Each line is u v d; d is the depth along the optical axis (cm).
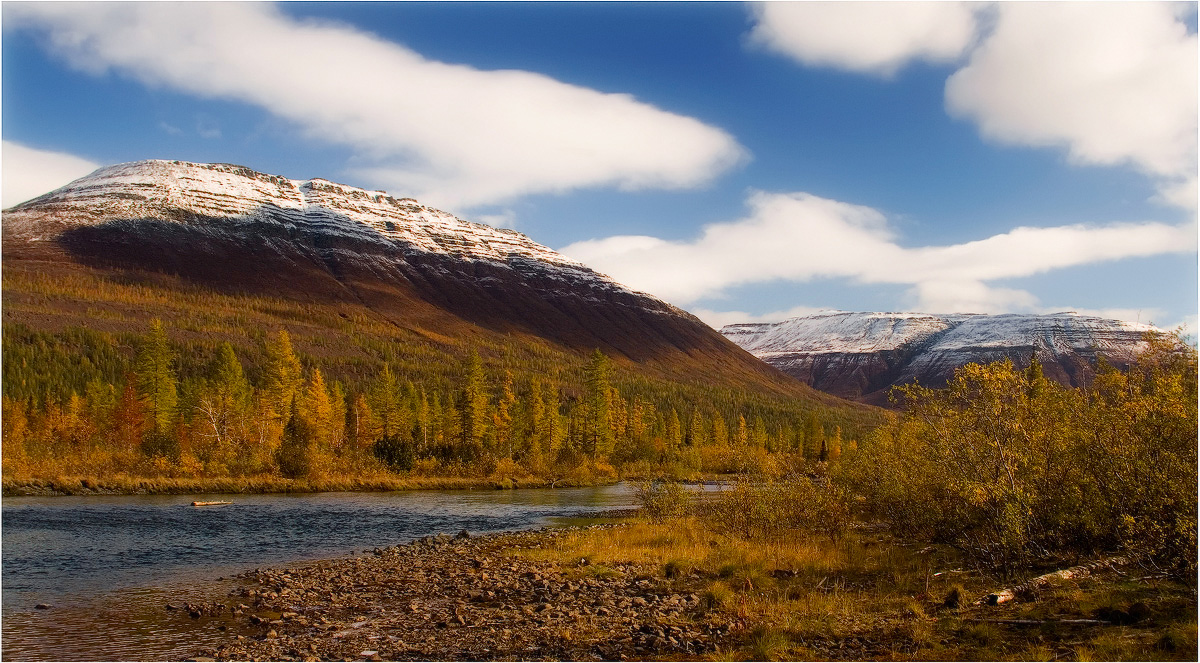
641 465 9900
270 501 5325
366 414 10119
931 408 2366
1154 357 1973
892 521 3222
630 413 12612
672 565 2419
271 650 1574
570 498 6200
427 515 4641
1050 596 1708
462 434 10262
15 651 1584
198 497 5494
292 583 2314
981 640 1427
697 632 1634
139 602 2050
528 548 3120
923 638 1438
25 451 6353
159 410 8456
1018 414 2178
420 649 1571
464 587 2241
